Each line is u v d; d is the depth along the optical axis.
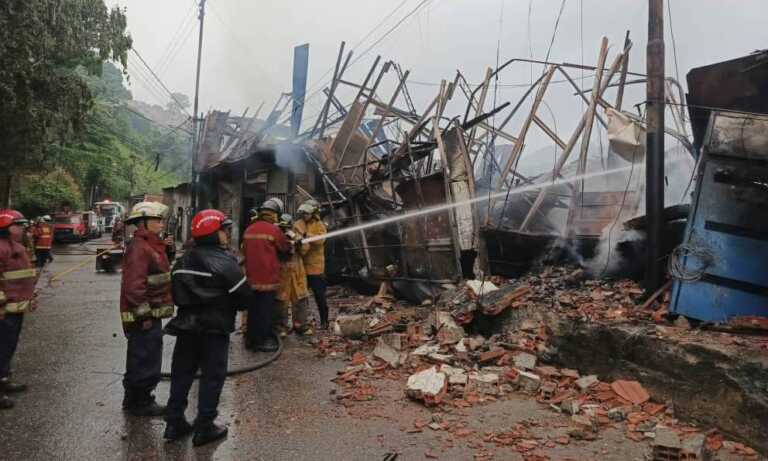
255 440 3.58
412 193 8.34
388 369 5.13
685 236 4.79
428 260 8.06
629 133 6.83
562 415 3.96
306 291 6.86
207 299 3.50
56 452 3.35
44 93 13.27
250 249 6.05
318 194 14.07
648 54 5.32
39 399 4.30
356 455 3.34
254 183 17.62
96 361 5.42
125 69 14.84
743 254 4.59
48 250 14.16
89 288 11.13
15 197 29.34
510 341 5.38
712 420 3.59
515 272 7.41
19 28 10.66
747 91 5.55
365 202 9.91
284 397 4.43
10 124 12.66
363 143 13.32
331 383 4.80
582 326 4.81
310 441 3.56
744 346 3.75
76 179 39.91
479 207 8.31
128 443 3.51
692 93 5.86
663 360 4.03
